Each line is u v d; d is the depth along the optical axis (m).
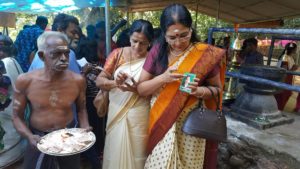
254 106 2.68
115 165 1.99
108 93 2.21
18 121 1.70
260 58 5.11
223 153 2.64
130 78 1.81
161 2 6.11
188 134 1.64
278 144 2.25
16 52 3.19
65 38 1.57
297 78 7.09
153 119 1.85
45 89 1.64
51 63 1.54
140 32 1.91
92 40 3.07
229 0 5.73
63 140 1.60
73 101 1.78
